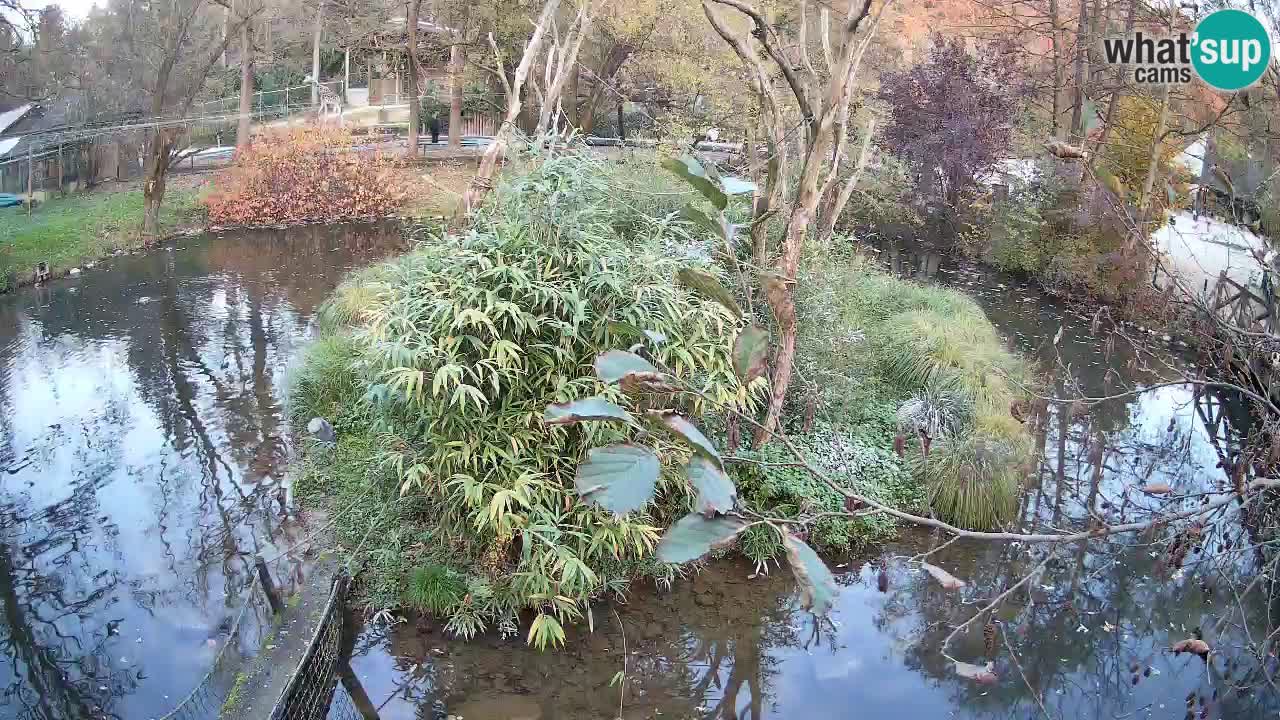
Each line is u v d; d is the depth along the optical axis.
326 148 17.50
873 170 16.45
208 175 19.23
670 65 15.34
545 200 5.40
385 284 6.36
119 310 11.97
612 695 5.17
